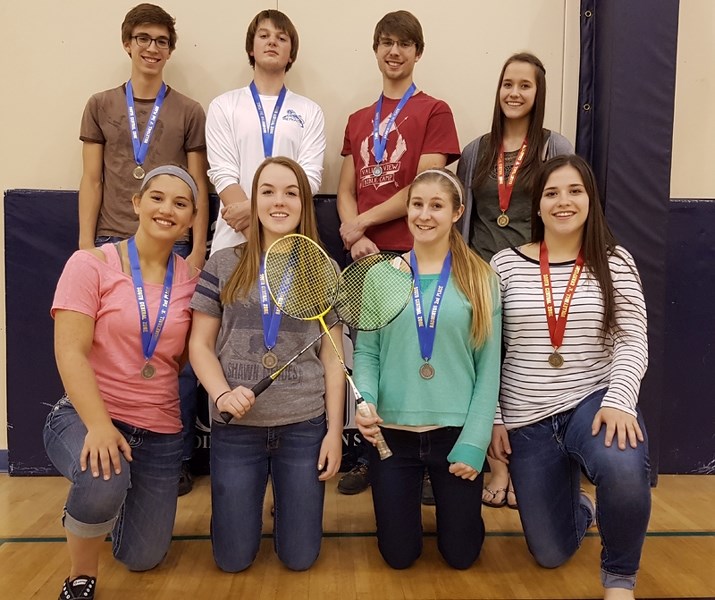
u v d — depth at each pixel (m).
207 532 2.73
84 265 2.17
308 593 2.22
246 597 2.18
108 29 3.56
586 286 2.34
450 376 2.31
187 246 3.42
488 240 3.11
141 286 2.24
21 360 3.43
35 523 2.80
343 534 2.72
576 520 2.42
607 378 2.35
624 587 2.08
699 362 3.53
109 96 3.36
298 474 2.34
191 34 3.58
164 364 2.28
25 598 2.14
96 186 3.34
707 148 3.72
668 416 3.54
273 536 2.66
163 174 2.24
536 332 2.35
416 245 2.45
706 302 3.52
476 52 3.65
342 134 3.68
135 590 2.23
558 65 3.66
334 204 3.48
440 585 2.28
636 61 3.29
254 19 3.31
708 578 2.32
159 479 2.29
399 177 3.18
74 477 2.00
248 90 3.34
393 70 3.22
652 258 3.35
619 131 3.31
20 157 3.59
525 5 3.63
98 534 2.05
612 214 3.33
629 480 2.01
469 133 3.69
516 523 2.83
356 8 3.61
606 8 3.37
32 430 3.45
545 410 2.33
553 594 2.21
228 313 2.33
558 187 2.33
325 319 2.44
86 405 2.02
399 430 2.35
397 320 2.34
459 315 2.30
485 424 2.26
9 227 3.40
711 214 3.49
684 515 2.94
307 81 3.64
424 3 3.61
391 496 2.34
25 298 3.42
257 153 3.22
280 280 2.32
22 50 3.55
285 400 2.31
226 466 2.32
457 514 2.32
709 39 3.66
